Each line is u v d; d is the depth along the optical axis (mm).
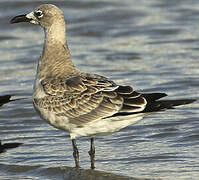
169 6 30578
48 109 13188
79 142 15367
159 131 15797
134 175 12875
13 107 18188
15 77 21438
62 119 13086
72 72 13633
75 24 28281
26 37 27109
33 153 14672
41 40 26531
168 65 22188
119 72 21594
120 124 12766
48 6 14219
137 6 30562
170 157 13844
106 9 30109
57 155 14477
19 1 30609
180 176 12648
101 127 12875
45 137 15836
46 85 13320
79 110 12875
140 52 24203
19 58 23859
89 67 22344
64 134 16016
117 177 12820
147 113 12414
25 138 15797
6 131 16422
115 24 28203
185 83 19891
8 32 27812
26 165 13820
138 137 15461
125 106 12453
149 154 14117
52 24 14086
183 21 28172
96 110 12703
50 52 13922
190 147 14469
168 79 20438
